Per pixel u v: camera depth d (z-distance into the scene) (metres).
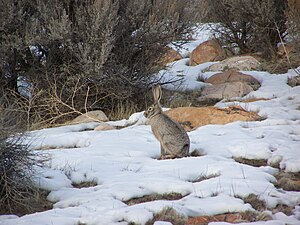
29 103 29.94
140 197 18.81
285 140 24.17
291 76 36.53
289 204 18.02
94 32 29.36
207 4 44.25
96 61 29.41
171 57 45.47
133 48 32.34
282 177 20.28
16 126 20.47
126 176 20.34
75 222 16.62
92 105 31.64
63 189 19.58
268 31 42.16
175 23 32.12
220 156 22.53
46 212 17.45
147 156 23.08
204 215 17.19
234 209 17.41
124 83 31.66
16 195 18.52
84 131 27.61
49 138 25.81
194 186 19.11
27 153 19.17
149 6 31.89
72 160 22.19
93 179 20.50
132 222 16.66
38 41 29.12
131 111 31.64
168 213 17.06
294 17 37.31
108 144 24.50
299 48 37.66
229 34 45.75
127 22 31.66
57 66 30.91
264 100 31.67
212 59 44.00
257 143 23.55
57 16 29.52
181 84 36.50
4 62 30.03
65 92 31.08
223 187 18.86
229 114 28.14
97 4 29.30
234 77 36.72
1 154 18.39
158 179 19.72
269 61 41.41
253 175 20.02
